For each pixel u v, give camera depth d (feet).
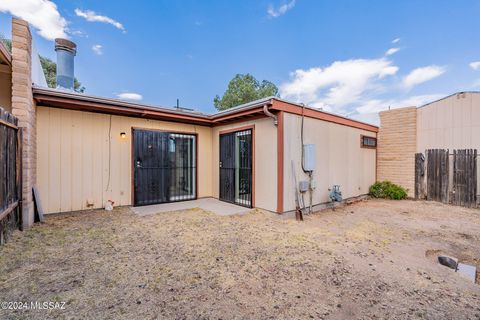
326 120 21.06
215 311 6.28
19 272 8.18
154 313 6.13
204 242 11.64
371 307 6.60
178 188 22.76
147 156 20.80
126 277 8.02
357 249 11.15
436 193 24.31
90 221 15.21
